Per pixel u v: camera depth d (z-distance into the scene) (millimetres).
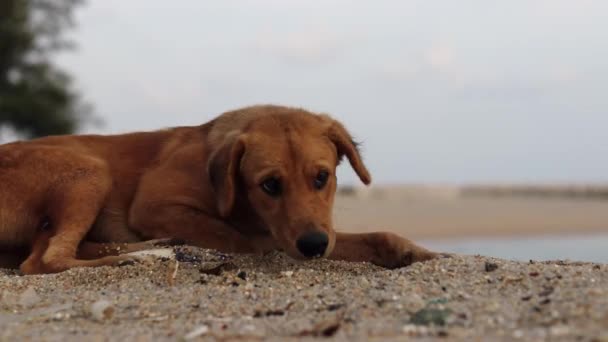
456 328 1118
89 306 1236
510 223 4281
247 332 1144
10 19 5535
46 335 1151
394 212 4965
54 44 5820
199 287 1314
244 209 1539
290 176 1456
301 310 1214
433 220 4359
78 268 1434
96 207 1601
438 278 1299
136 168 1650
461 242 3127
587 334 1073
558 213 5215
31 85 5668
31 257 1554
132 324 1190
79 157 1618
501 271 1310
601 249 2635
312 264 1449
